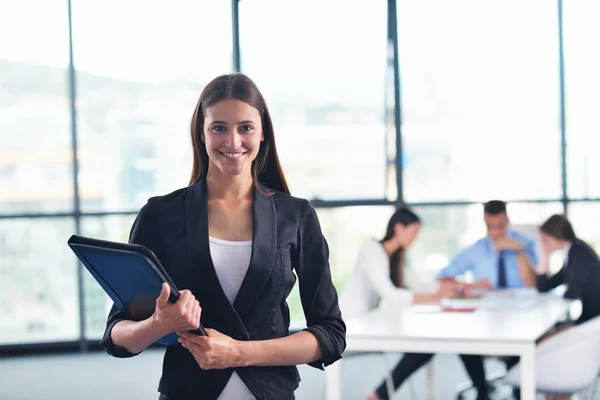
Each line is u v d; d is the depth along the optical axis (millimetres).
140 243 1937
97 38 7598
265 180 2061
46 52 7551
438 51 7621
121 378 6430
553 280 5652
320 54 7648
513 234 6078
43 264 7633
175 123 7676
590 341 4191
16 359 7324
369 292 5176
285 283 1944
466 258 5898
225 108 1885
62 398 5859
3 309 7621
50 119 7582
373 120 7680
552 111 7641
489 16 7613
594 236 7668
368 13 7621
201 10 7633
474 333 3998
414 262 7676
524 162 7660
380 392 5004
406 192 7695
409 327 4207
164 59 7645
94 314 7652
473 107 7652
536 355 4234
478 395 5281
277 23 7633
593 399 4957
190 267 1887
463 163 7676
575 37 7590
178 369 1910
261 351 1855
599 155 7633
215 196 1975
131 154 7660
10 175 7566
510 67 7637
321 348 1941
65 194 7625
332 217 7695
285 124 7691
